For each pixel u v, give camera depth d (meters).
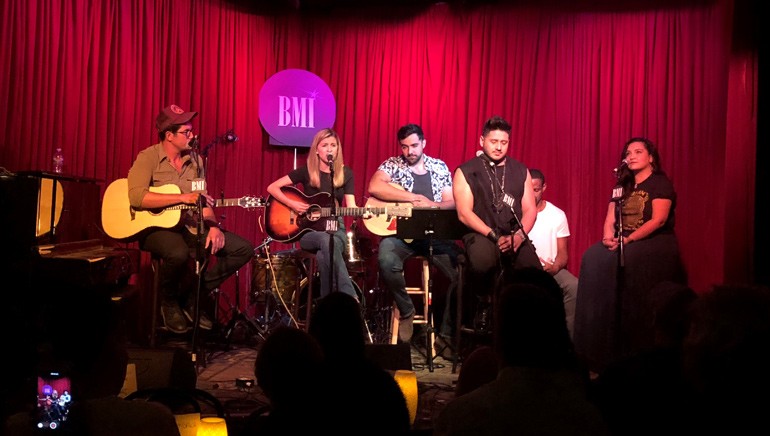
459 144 7.07
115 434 1.93
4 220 4.30
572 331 5.91
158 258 5.29
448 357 5.83
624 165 5.61
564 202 6.71
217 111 6.98
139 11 6.30
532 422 1.85
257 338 6.23
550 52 6.79
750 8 5.61
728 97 5.74
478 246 5.07
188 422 2.53
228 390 4.50
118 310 2.13
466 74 7.07
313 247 5.82
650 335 5.20
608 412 2.19
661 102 6.33
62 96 5.75
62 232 4.79
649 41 6.41
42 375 1.91
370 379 1.91
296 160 7.37
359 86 7.36
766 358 1.79
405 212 5.71
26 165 5.50
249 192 7.25
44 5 5.62
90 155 5.95
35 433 1.86
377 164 7.30
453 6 7.13
